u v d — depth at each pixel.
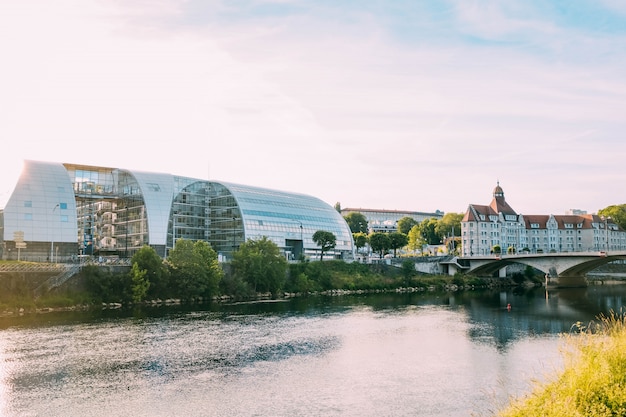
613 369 28.61
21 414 46.44
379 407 48.03
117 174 178.38
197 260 134.62
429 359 66.75
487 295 166.00
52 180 150.88
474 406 48.00
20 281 109.75
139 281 123.75
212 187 196.12
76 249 148.38
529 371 60.38
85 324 92.00
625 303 135.75
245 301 136.75
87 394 51.84
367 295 165.00
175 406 48.50
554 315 110.00
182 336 81.38
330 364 64.00
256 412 46.94
